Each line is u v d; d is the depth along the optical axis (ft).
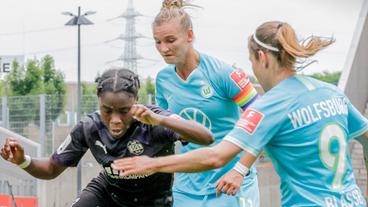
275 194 51.39
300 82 13.08
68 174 54.39
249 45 13.41
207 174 18.53
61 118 54.60
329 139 12.92
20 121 54.90
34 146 50.39
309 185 12.85
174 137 14.48
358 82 52.60
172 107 18.90
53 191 53.47
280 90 12.92
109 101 13.75
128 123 14.21
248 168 12.87
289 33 12.94
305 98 12.90
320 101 13.01
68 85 124.67
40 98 54.24
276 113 12.71
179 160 12.10
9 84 115.55
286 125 12.76
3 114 55.06
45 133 54.08
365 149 14.39
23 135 54.85
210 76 18.38
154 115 13.38
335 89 13.47
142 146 14.74
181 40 17.79
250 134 12.60
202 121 18.70
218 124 18.74
